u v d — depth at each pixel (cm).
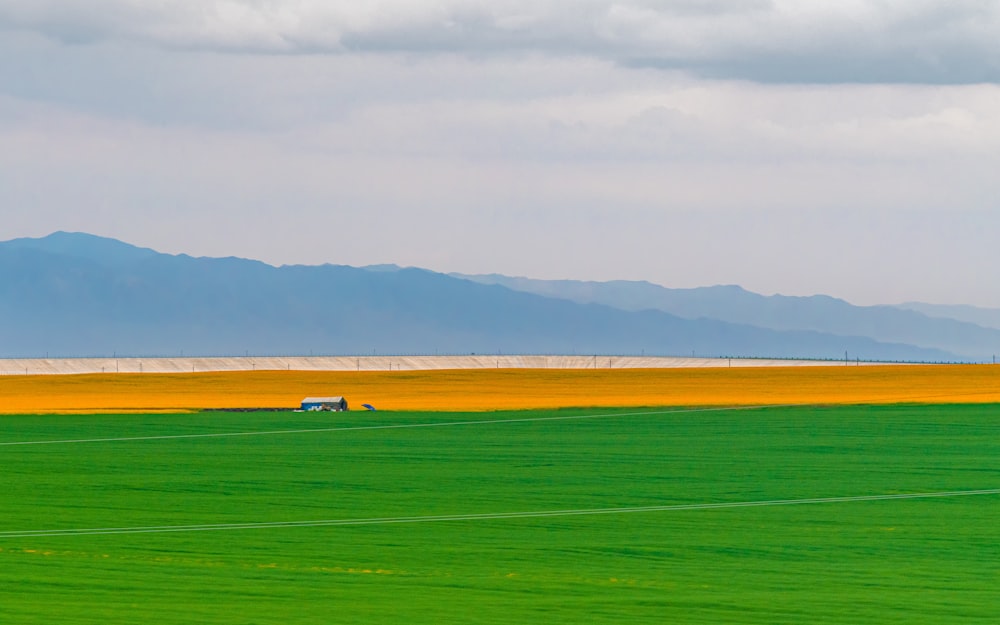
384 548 9394
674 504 11612
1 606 7256
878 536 9975
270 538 9769
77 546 9325
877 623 7206
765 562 8938
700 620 7219
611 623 7125
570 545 9562
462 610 7369
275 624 6950
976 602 7719
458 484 12850
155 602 7419
